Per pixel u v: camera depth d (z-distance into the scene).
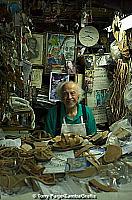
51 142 1.92
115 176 1.42
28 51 3.44
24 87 2.72
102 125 4.02
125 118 2.25
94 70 3.99
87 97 4.00
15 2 2.54
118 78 3.73
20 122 2.43
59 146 1.79
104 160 1.54
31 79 3.57
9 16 2.47
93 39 3.85
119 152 1.59
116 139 1.91
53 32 3.78
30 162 1.52
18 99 2.45
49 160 1.61
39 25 3.89
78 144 1.81
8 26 2.41
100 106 4.02
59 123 2.55
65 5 3.78
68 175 1.42
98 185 1.34
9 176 1.36
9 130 2.27
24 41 2.95
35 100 3.70
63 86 2.57
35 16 3.77
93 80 4.00
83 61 3.97
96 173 1.44
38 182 1.34
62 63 3.85
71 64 3.86
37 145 1.86
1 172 1.40
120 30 3.54
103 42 4.09
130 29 3.49
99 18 4.05
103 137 2.00
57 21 3.92
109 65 4.01
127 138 1.93
